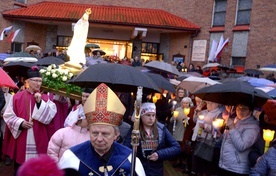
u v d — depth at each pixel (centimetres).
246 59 1858
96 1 2264
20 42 2105
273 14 1744
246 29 1861
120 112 239
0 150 689
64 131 372
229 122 473
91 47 1636
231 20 1952
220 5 2034
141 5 2273
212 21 2067
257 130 439
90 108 236
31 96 498
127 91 463
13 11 2041
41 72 543
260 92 448
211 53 1961
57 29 2233
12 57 886
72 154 237
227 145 454
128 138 394
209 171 562
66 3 2247
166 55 2258
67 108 552
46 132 505
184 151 705
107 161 237
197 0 2134
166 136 403
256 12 1825
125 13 2181
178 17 2198
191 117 702
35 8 2133
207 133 553
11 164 683
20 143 489
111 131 234
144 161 387
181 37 2191
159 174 393
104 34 2245
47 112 492
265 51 1770
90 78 401
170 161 833
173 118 739
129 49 2275
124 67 419
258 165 346
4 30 1925
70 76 558
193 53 2134
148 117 386
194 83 736
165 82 641
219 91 445
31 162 141
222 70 1716
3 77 481
